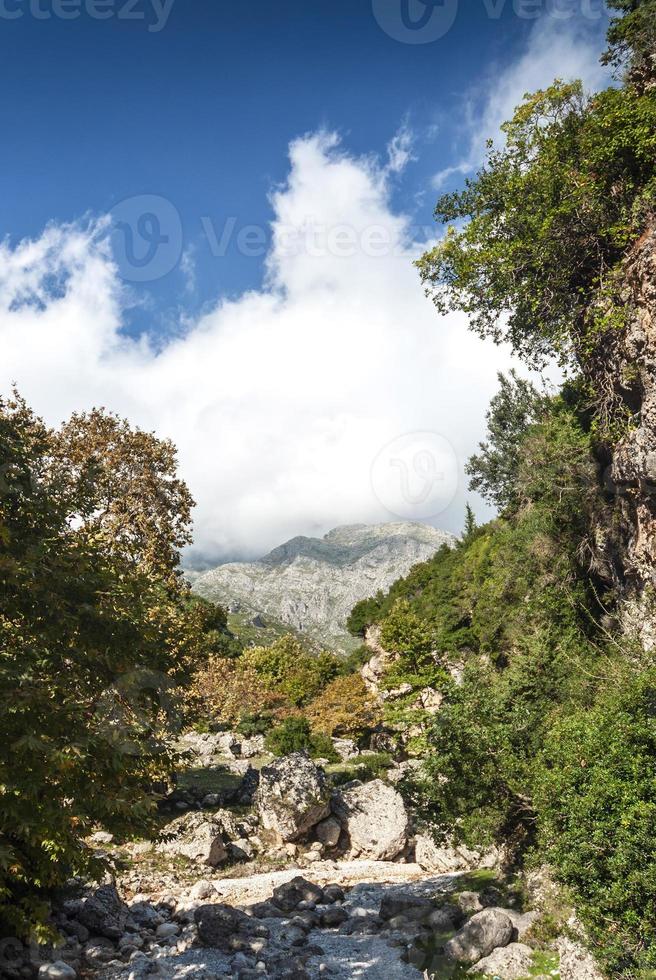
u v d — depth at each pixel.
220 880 25.77
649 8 23.73
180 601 33.41
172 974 15.27
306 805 30.30
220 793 35.75
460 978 13.47
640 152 22.14
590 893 12.09
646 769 11.92
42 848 12.47
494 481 47.22
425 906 18.97
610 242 23.70
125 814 12.23
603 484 27.97
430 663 53.31
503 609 36.94
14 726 10.98
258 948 16.75
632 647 16.80
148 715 14.00
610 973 11.27
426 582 76.31
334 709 55.09
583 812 12.14
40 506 13.41
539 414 44.25
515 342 27.80
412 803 19.92
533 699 19.28
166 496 35.88
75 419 35.25
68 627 12.54
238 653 82.88
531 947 14.30
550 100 25.70
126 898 23.08
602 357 24.16
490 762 17.73
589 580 28.98
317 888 22.55
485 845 17.64
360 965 15.49
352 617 88.56
